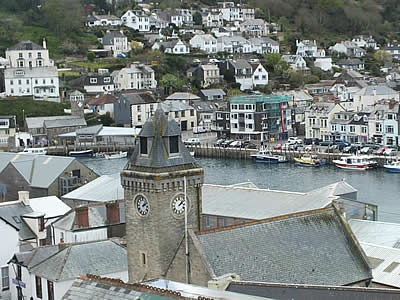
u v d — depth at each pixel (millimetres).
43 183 139750
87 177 144750
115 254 81688
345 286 58375
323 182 183750
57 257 80750
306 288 54375
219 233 60781
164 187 62750
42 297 80125
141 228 64500
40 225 97750
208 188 116062
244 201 108250
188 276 59781
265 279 59281
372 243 85625
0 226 88062
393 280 73125
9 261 85250
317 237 64562
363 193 166750
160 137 63781
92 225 99562
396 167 197000
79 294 44938
